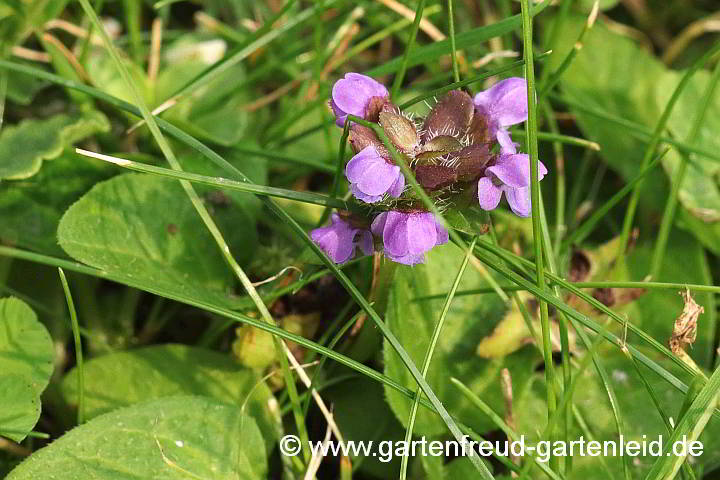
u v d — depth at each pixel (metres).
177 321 0.37
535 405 0.35
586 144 0.36
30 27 0.39
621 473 0.34
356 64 0.41
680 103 0.39
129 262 0.34
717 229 0.38
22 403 0.33
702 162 0.39
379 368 0.35
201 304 0.33
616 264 0.36
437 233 0.32
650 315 0.36
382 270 0.34
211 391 0.34
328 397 0.35
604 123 0.39
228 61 0.37
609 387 0.33
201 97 0.39
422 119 0.33
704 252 0.38
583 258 0.36
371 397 0.35
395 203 0.32
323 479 0.35
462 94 0.32
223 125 0.38
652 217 0.39
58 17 0.40
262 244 0.37
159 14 0.41
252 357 0.35
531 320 0.35
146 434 0.33
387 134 0.32
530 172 0.32
